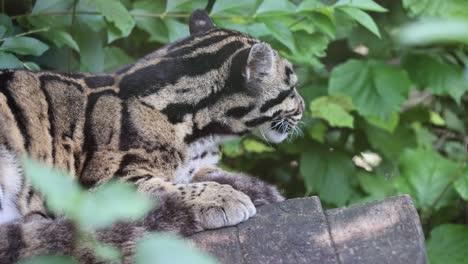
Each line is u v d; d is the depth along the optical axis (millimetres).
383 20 12422
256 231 6520
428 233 11750
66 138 7836
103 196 3129
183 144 8227
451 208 11805
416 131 13750
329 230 6387
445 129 14328
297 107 9180
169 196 7180
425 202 11758
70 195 3107
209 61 8453
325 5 10602
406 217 6414
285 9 9875
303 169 12250
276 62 8875
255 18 9867
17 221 7062
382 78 11906
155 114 8094
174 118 8172
